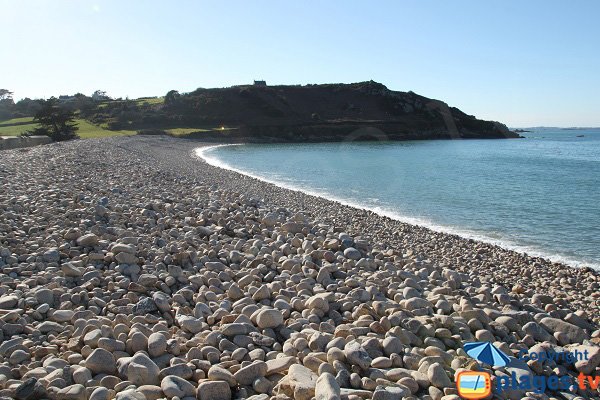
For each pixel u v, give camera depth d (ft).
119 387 13.03
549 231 54.34
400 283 24.25
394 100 308.60
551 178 105.91
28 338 16.16
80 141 129.29
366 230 47.83
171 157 137.80
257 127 283.59
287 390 13.05
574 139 362.94
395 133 272.31
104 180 51.75
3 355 14.85
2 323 16.31
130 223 31.94
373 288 22.09
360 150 209.05
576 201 74.23
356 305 20.51
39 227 28.37
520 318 20.25
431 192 84.28
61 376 13.44
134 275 23.17
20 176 46.62
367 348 15.67
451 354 16.33
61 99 378.12
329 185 93.20
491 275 34.30
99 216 32.17
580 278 36.50
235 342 16.35
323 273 24.27
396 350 15.78
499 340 18.37
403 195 80.84
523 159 161.38
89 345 15.38
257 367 14.08
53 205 33.94
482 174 113.91
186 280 23.27
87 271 22.99
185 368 14.02
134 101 341.41
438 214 64.23
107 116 294.25
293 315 19.33
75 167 60.34
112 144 131.44
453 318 18.75
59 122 171.01
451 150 209.36
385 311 19.33
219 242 30.32
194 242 29.32
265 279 24.47
